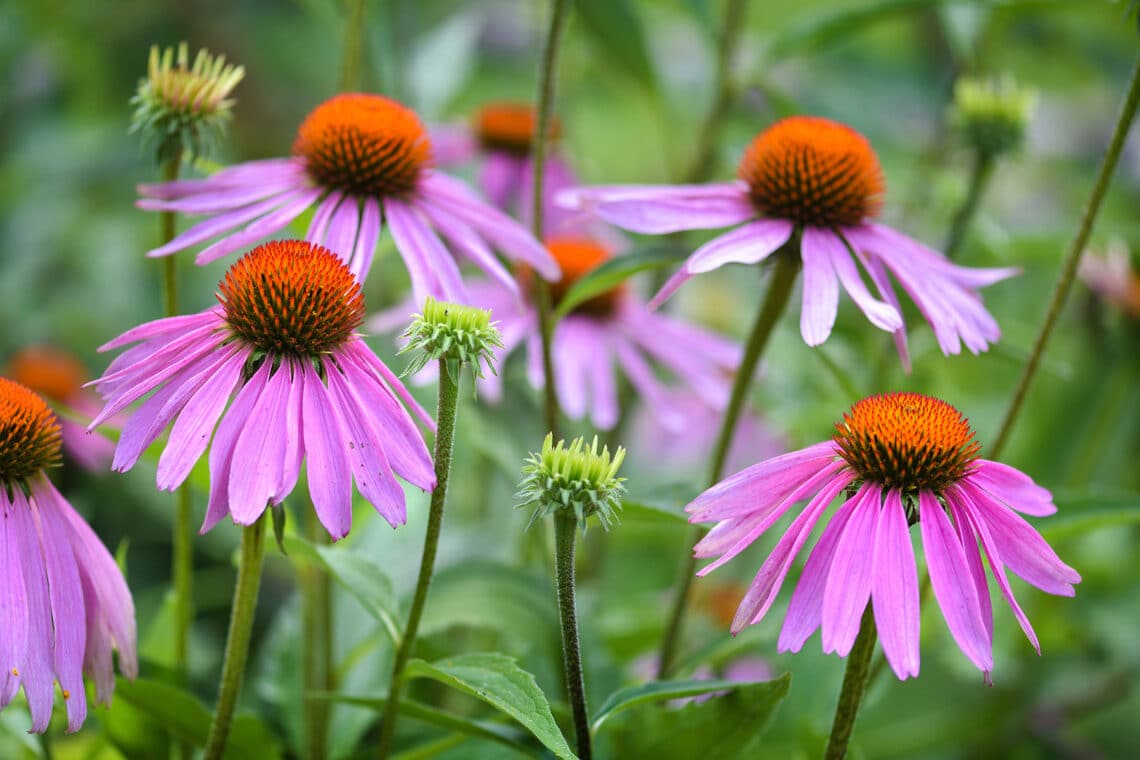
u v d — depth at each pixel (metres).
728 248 0.99
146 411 0.92
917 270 1.01
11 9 1.84
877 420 0.92
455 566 1.06
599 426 1.14
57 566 0.92
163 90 0.99
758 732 0.97
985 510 0.92
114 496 1.32
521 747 0.96
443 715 0.96
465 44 1.39
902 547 0.91
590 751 0.94
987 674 0.89
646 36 1.24
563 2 1.04
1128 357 1.28
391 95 1.21
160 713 0.98
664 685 0.95
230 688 0.94
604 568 1.39
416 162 1.02
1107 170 1.00
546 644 1.05
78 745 1.13
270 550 0.97
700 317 1.66
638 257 1.03
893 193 1.35
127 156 1.87
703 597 1.25
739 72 1.29
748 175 1.03
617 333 1.18
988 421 1.37
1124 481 1.38
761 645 1.09
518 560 1.16
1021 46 1.81
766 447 1.44
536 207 1.05
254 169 1.02
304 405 0.92
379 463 0.91
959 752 1.33
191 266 1.73
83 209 1.80
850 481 0.93
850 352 1.22
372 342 1.14
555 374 1.14
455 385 0.92
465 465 1.21
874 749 1.28
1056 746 1.31
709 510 0.92
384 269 1.22
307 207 1.02
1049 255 1.27
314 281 0.93
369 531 1.12
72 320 1.71
